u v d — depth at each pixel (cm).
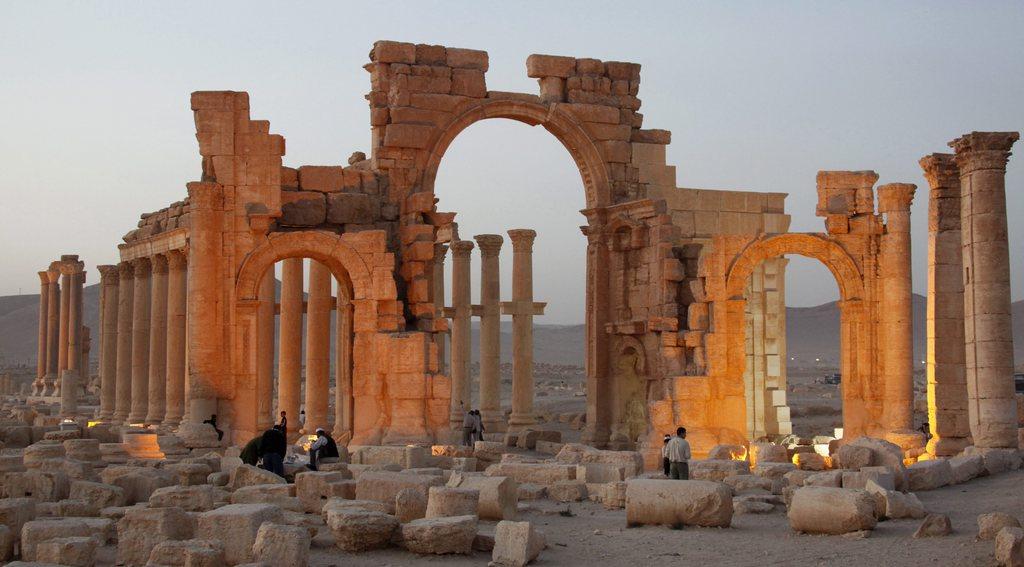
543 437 4669
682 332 4262
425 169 4409
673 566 1880
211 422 3947
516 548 1892
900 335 4222
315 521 2205
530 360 5334
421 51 4453
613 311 4675
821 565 1852
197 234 4034
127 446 3500
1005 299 3111
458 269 5538
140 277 4928
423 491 2219
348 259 4103
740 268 4209
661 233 4388
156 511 1952
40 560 1819
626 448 4506
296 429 4547
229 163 4078
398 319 4116
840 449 2831
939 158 3766
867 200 4288
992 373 3089
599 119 4712
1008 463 2936
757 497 2530
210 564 1762
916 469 2702
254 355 4056
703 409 4112
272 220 4112
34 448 2947
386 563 1911
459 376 5497
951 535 2052
